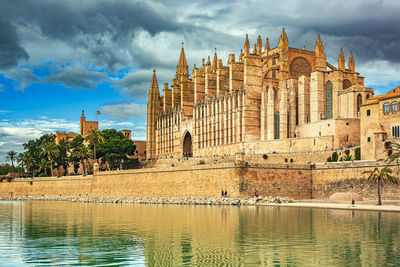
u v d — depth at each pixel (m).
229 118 149.12
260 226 54.91
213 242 44.75
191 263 36.25
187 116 178.12
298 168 101.50
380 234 48.00
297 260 36.59
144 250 41.41
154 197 119.12
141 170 124.38
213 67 177.75
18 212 86.25
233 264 35.62
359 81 148.00
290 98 139.62
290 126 138.25
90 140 166.12
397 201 82.62
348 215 65.44
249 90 141.88
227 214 69.88
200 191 105.94
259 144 128.50
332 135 114.62
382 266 34.53
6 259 38.44
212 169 103.19
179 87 193.62
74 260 37.84
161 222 61.41
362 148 101.69
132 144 172.88
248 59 142.50
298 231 50.56
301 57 152.38
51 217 73.38
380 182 88.38
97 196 139.00
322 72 137.88
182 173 111.62
